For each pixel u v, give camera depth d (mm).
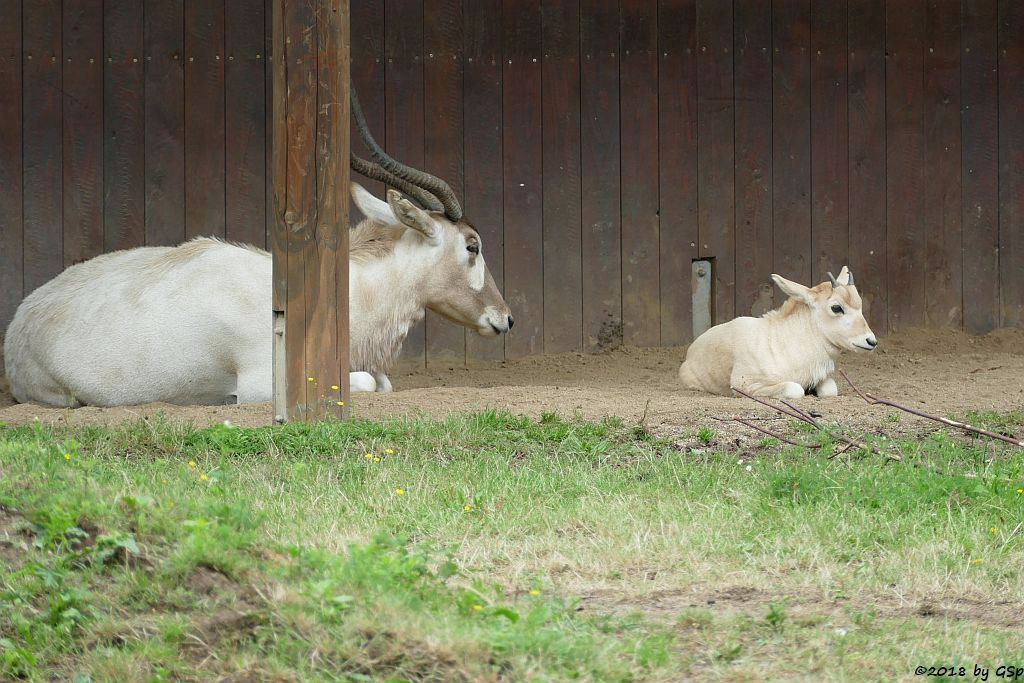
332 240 12938
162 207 19562
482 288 16562
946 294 22109
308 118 12750
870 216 21891
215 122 19703
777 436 12078
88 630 7387
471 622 7113
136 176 19453
